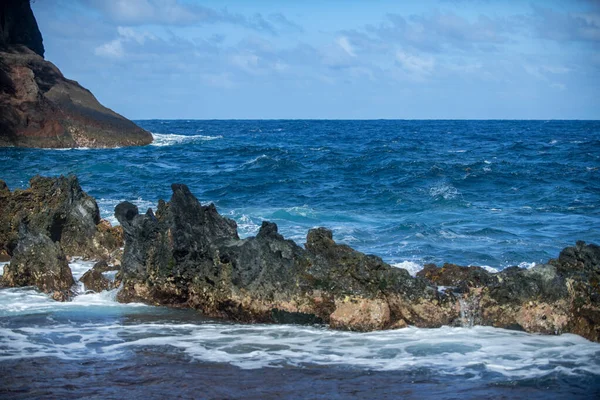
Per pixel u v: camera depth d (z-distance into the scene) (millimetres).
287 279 11664
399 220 22984
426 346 10250
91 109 58719
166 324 11539
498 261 16656
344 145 70750
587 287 11023
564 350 10109
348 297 11219
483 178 35719
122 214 13508
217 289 12102
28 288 13695
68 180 17188
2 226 16875
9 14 64250
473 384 8750
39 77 58406
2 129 52656
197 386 8617
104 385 8617
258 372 9141
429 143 76812
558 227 21641
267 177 36344
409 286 11234
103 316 12000
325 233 12977
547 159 50406
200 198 28406
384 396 8320
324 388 8578
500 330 11086
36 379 8797
